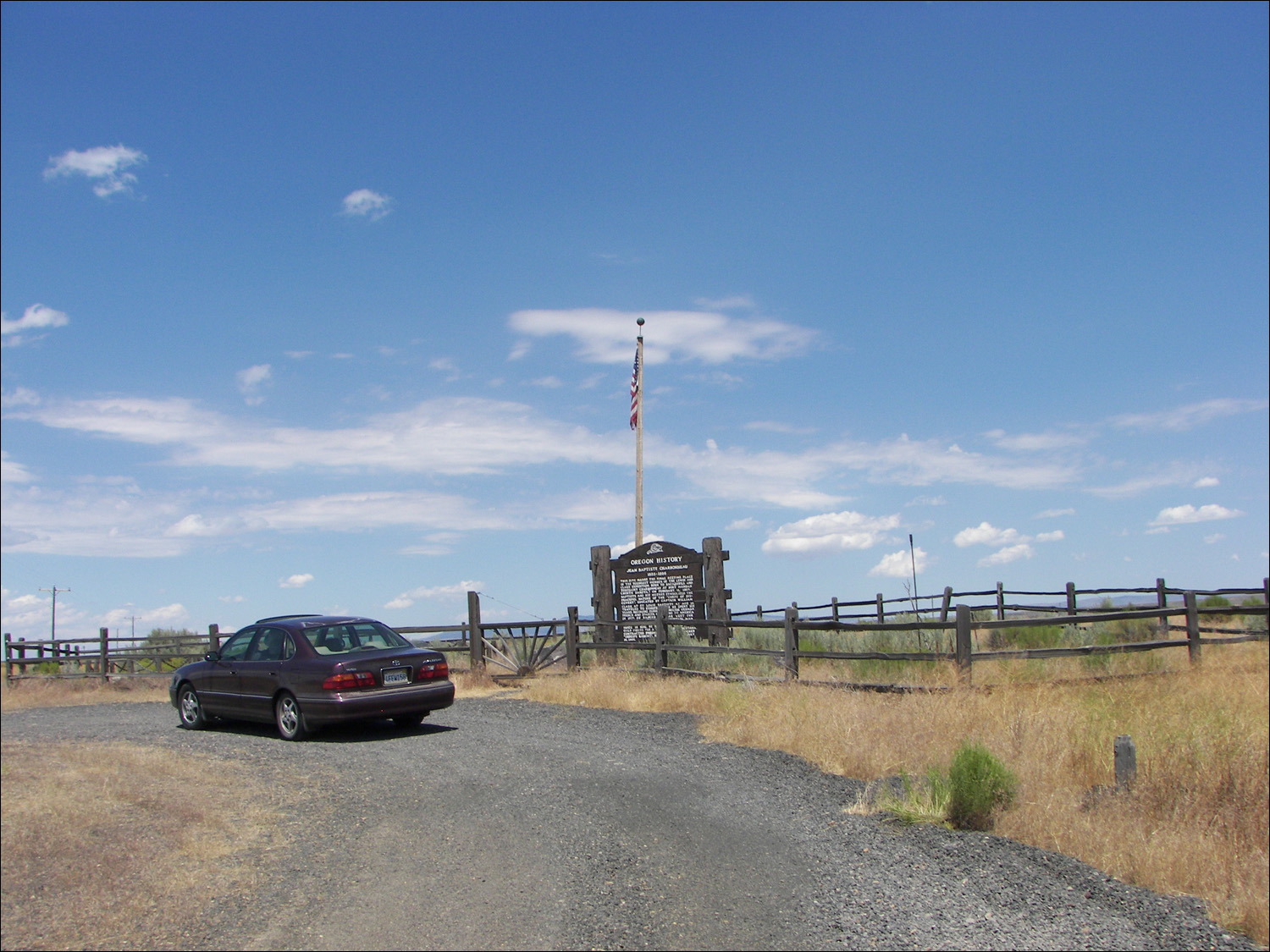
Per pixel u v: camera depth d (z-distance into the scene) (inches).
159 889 233.3
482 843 273.0
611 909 219.6
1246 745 373.7
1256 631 696.4
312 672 476.4
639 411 953.5
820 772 376.5
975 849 272.2
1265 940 216.4
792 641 601.0
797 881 241.4
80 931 208.5
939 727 415.2
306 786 351.3
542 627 788.0
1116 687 529.7
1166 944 209.2
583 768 381.7
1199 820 301.4
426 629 788.6
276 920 215.0
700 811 311.3
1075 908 228.2
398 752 430.3
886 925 213.3
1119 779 325.7
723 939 203.0
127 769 365.4
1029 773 339.0
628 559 836.0
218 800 325.4
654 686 613.0
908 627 549.3
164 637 962.7
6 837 267.0
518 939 202.4
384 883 238.5
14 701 799.7
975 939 206.7
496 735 481.7
